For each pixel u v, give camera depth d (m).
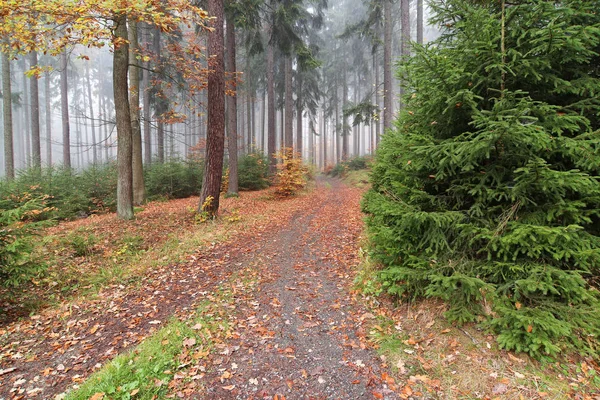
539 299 2.92
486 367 2.78
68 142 23.42
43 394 2.83
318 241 7.71
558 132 2.83
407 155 3.68
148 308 4.44
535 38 3.03
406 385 2.71
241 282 5.22
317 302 4.43
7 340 3.78
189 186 16.91
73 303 4.70
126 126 9.49
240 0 13.47
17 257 4.38
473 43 3.11
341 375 2.89
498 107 2.81
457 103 3.18
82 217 11.71
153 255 6.64
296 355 3.22
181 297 4.73
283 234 8.48
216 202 9.78
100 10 5.89
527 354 2.86
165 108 20.73
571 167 3.18
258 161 19.41
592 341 2.83
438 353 3.05
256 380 2.85
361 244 6.69
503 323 2.89
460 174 3.50
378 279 4.52
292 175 15.79
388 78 15.43
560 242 2.80
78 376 3.05
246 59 27.73
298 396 2.65
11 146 15.52
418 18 16.25
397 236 3.78
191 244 7.24
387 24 15.45
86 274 5.75
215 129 9.53
